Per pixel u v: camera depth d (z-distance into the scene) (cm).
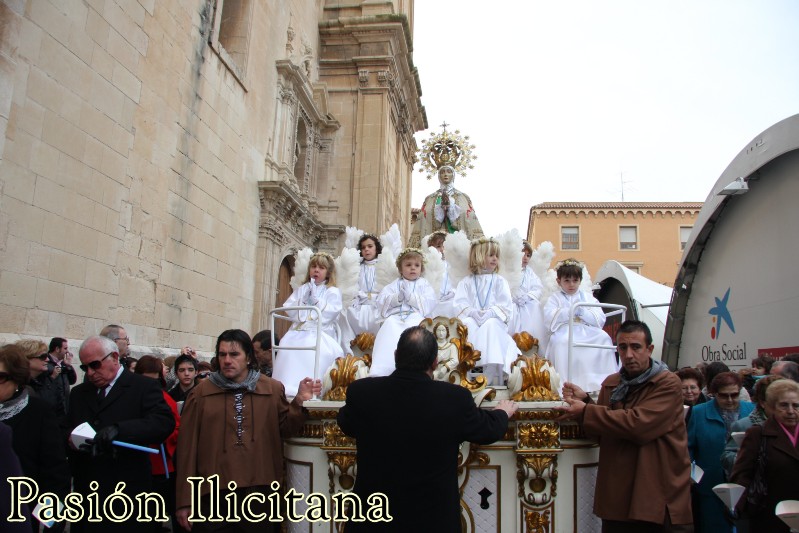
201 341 1330
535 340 593
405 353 358
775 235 984
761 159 959
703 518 493
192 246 1286
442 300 609
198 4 1317
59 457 402
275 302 1745
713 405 517
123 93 1030
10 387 390
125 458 434
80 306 916
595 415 383
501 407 408
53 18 856
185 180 1255
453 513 333
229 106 1479
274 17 1822
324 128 2331
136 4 1066
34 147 822
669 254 3559
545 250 737
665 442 375
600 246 3612
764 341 1014
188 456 421
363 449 344
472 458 427
